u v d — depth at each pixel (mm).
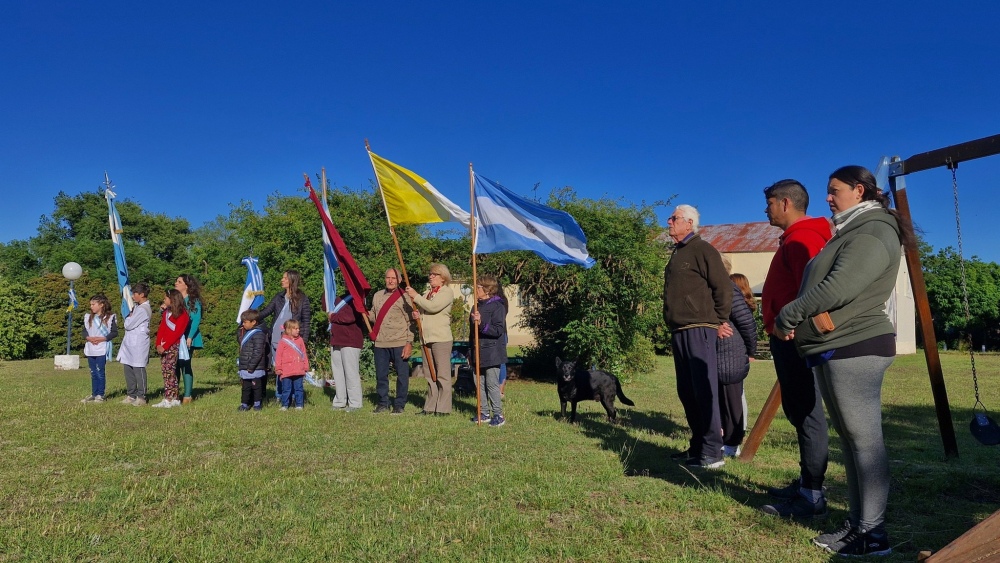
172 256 43031
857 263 3131
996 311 29422
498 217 7914
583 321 12906
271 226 12883
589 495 4504
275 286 12570
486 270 13711
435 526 3785
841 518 3953
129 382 9148
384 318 8469
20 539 3516
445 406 8367
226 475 4957
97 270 34688
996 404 10117
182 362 9547
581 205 12656
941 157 5422
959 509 4266
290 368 8797
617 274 12688
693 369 5305
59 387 11789
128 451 5855
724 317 5246
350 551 3396
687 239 5414
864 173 3342
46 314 23328
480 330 7527
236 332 13219
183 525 3818
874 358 3211
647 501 4324
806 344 3342
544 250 7914
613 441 6438
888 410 9258
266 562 3246
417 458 5621
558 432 6965
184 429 7000
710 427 5285
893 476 5082
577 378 7742
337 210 13102
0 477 4922
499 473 5031
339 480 4859
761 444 6453
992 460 5773
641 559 3348
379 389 8531
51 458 5566
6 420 7555
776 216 4227
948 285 30141
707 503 4227
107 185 10180
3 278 23172
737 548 3506
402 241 13227
